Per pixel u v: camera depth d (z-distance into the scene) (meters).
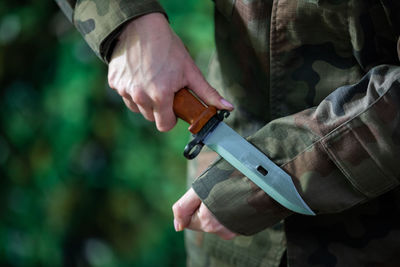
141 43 1.04
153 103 1.03
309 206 0.97
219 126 1.02
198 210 1.05
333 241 1.11
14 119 2.37
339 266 1.10
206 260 1.28
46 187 2.32
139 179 2.24
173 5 2.17
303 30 1.04
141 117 2.20
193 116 1.02
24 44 2.33
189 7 2.15
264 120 1.15
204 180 1.01
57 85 2.22
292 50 1.06
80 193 2.29
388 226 1.08
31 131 2.33
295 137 0.96
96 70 2.14
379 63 1.01
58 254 2.41
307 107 1.09
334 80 1.05
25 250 2.46
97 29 1.07
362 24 0.98
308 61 1.07
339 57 1.04
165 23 1.06
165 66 1.02
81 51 2.18
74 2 1.13
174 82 1.02
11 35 2.32
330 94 0.97
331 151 0.93
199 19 2.13
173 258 2.30
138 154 2.22
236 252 1.21
